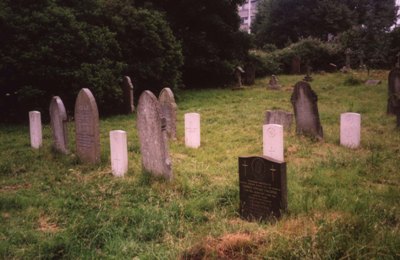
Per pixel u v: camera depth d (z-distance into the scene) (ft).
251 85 93.09
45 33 49.67
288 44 144.46
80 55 52.31
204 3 88.53
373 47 119.44
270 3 164.55
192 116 33.83
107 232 16.74
